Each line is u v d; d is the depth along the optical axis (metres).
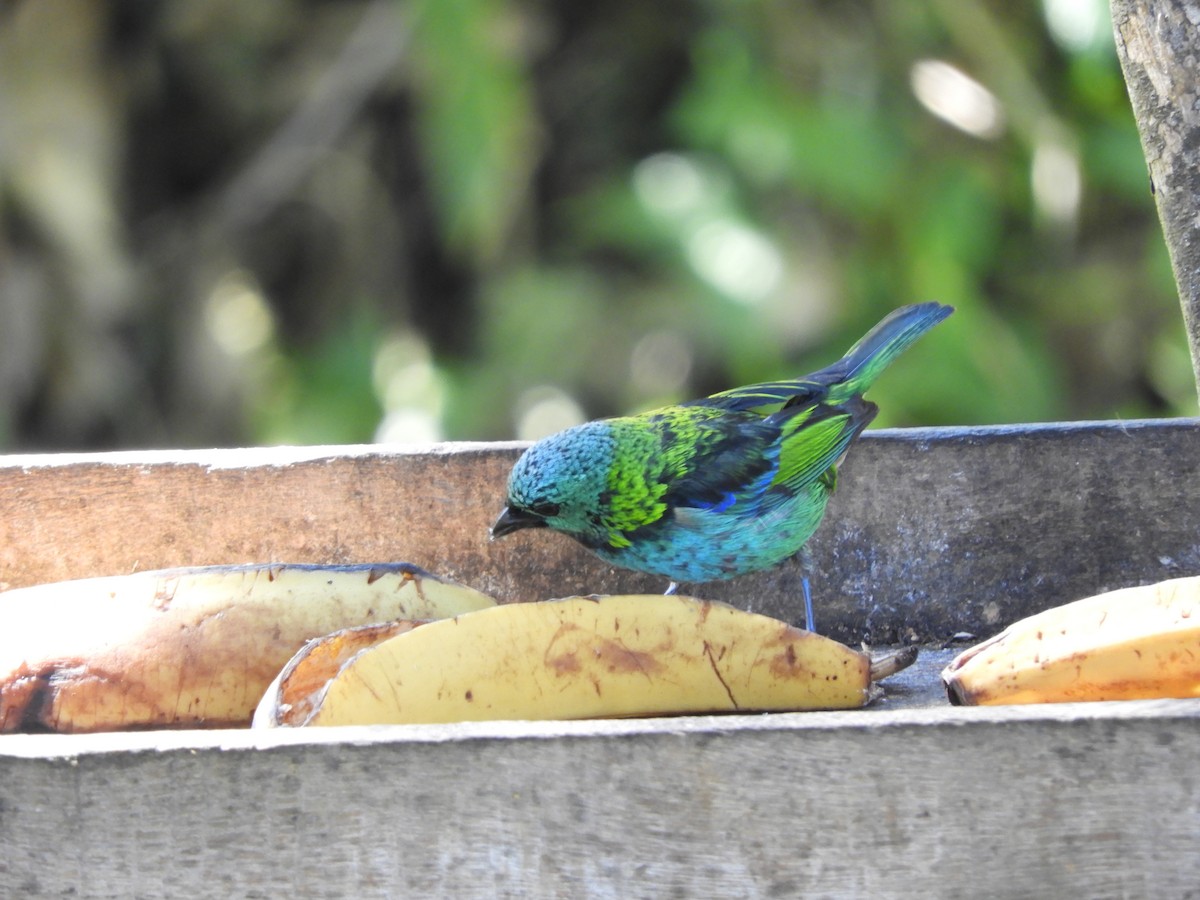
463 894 4.30
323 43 14.94
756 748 4.24
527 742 4.25
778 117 12.52
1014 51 12.93
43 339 13.87
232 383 14.23
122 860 4.30
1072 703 4.43
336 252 14.73
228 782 4.26
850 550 7.16
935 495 7.10
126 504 7.01
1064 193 12.87
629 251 14.10
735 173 13.15
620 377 13.17
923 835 4.27
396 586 5.51
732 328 12.54
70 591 5.38
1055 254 13.52
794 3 13.05
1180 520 7.02
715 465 6.62
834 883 4.29
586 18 14.92
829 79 12.91
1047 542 7.08
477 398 13.23
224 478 7.02
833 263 12.66
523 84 13.47
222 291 14.62
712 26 13.73
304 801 4.27
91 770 4.26
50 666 5.11
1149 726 4.21
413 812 4.27
